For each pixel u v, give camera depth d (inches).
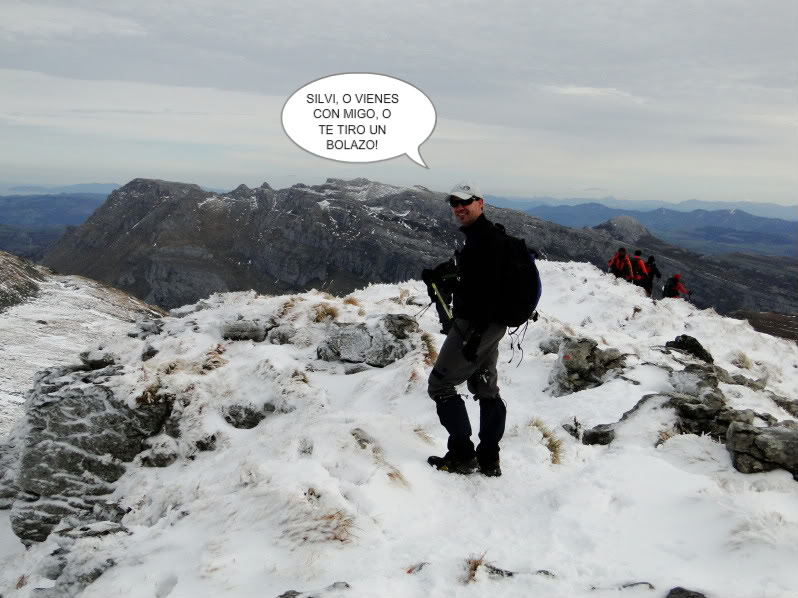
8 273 1311.5
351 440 209.8
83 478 281.7
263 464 191.5
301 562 142.2
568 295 876.6
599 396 285.3
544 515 169.3
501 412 200.2
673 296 961.5
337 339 383.9
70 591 150.5
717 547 142.8
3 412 715.4
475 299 181.5
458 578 135.9
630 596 126.1
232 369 338.3
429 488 189.0
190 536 157.8
